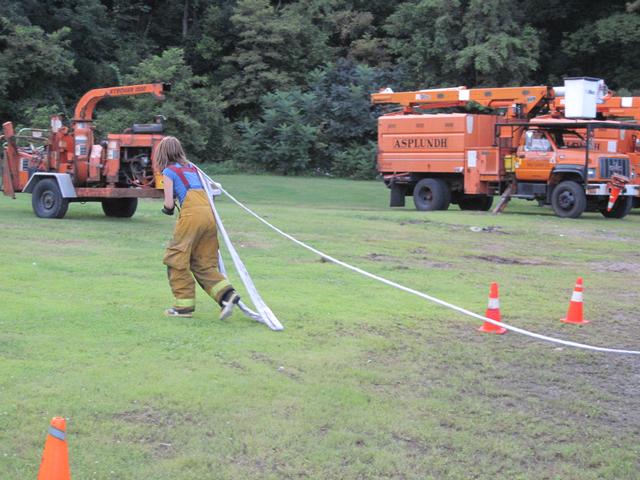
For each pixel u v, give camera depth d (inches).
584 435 191.5
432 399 212.5
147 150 649.0
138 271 389.7
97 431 181.0
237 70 1915.6
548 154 823.1
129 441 176.9
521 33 1721.2
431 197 916.0
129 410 195.0
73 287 341.7
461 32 1710.1
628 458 177.5
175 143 287.4
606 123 804.0
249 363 237.9
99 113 1566.2
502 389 224.8
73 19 1678.2
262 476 162.1
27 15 1636.3
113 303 311.6
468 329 297.4
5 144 685.3
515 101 879.7
